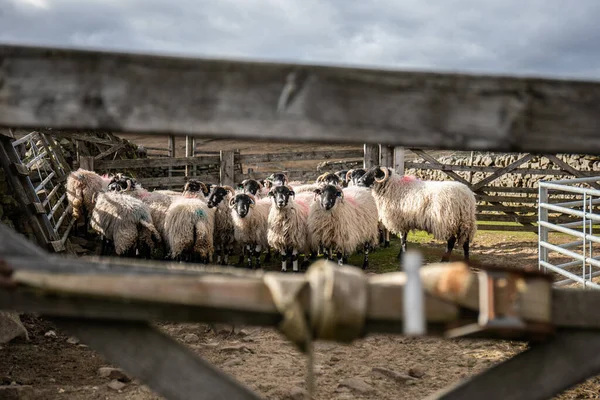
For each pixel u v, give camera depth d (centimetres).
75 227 1304
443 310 171
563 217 1499
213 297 168
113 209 1038
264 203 1125
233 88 162
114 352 172
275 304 170
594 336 175
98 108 161
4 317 605
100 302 169
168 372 172
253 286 170
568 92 164
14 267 173
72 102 161
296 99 162
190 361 172
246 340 634
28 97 161
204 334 662
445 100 163
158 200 1184
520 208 1484
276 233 1038
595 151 165
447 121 164
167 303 167
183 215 996
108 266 183
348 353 585
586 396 450
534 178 1708
